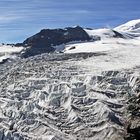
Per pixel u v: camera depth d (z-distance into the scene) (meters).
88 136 101.81
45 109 116.81
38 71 153.50
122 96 118.81
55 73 145.75
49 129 104.31
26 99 126.38
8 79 151.25
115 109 111.25
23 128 106.38
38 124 107.00
